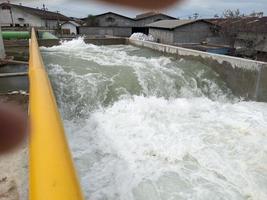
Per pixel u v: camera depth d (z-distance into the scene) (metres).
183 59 16.66
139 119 9.95
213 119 10.33
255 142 8.70
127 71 13.50
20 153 5.51
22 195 4.68
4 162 5.36
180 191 6.48
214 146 8.40
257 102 12.62
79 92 11.50
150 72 13.66
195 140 8.66
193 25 27.42
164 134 8.95
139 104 11.08
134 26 28.30
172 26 27.06
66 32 27.56
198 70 14.60
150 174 7.06
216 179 6.93
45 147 1.99
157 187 6.60
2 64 14.08
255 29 23.47
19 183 4.93
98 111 10.76
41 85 4.25
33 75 5.26
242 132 9.34
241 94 13.36
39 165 1.77
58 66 13.75
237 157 7.89
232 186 6.70
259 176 7.08
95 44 23.92
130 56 17.38
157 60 16.17
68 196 1.47
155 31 29.86
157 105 11.19
